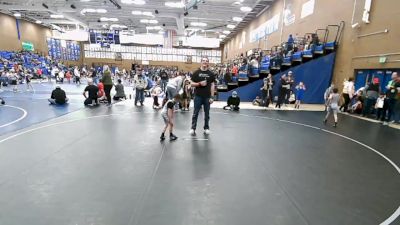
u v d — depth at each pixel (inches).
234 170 180.4
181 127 317.7
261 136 283.7
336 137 289.6
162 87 605.9
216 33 1545.3
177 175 169.0
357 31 506.0
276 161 202.1
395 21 413.7
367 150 241.6
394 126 362.6
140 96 500.1
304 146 248.5
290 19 776.3
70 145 229.5
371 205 137.6
